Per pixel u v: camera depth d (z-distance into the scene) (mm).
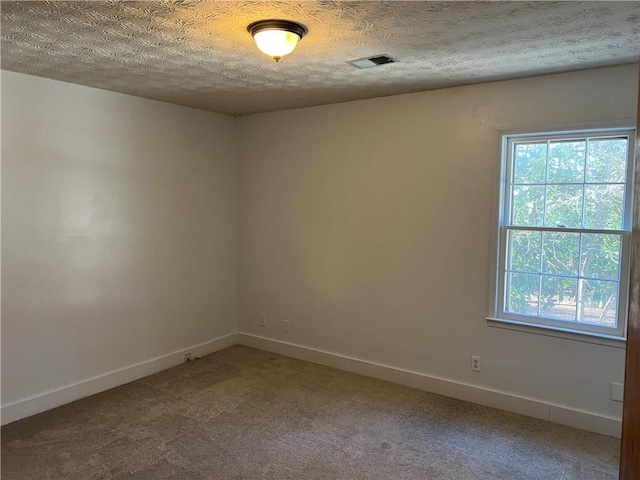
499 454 2809
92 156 3553
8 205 3094
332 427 3135
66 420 3205
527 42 2412
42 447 2857
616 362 2986
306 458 2758
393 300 3889
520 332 3318
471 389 3545
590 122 2973
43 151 3258
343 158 4074
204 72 3055
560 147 3166
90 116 3521
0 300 3084
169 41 2416
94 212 3594
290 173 4430
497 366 3428
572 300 3162
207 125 4484
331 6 1942
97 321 3656
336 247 4188
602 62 2797
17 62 2834
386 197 3857
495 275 3391
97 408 3395
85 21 2137
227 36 2332
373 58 2717
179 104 4145
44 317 3324
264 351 4723
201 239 4500
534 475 2602
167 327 4219
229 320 4867
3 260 3088
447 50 2557
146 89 3549
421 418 3268
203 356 4559
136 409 3391
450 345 3625
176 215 4238
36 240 3252
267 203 4621
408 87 3461
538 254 3270
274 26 2109
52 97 3287
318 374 4102
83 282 3551
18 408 3205
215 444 2910
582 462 2725
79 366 3555
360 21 2117
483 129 3369
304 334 4469
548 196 3223
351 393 3695
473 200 3449
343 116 4043
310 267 4375
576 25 2162
